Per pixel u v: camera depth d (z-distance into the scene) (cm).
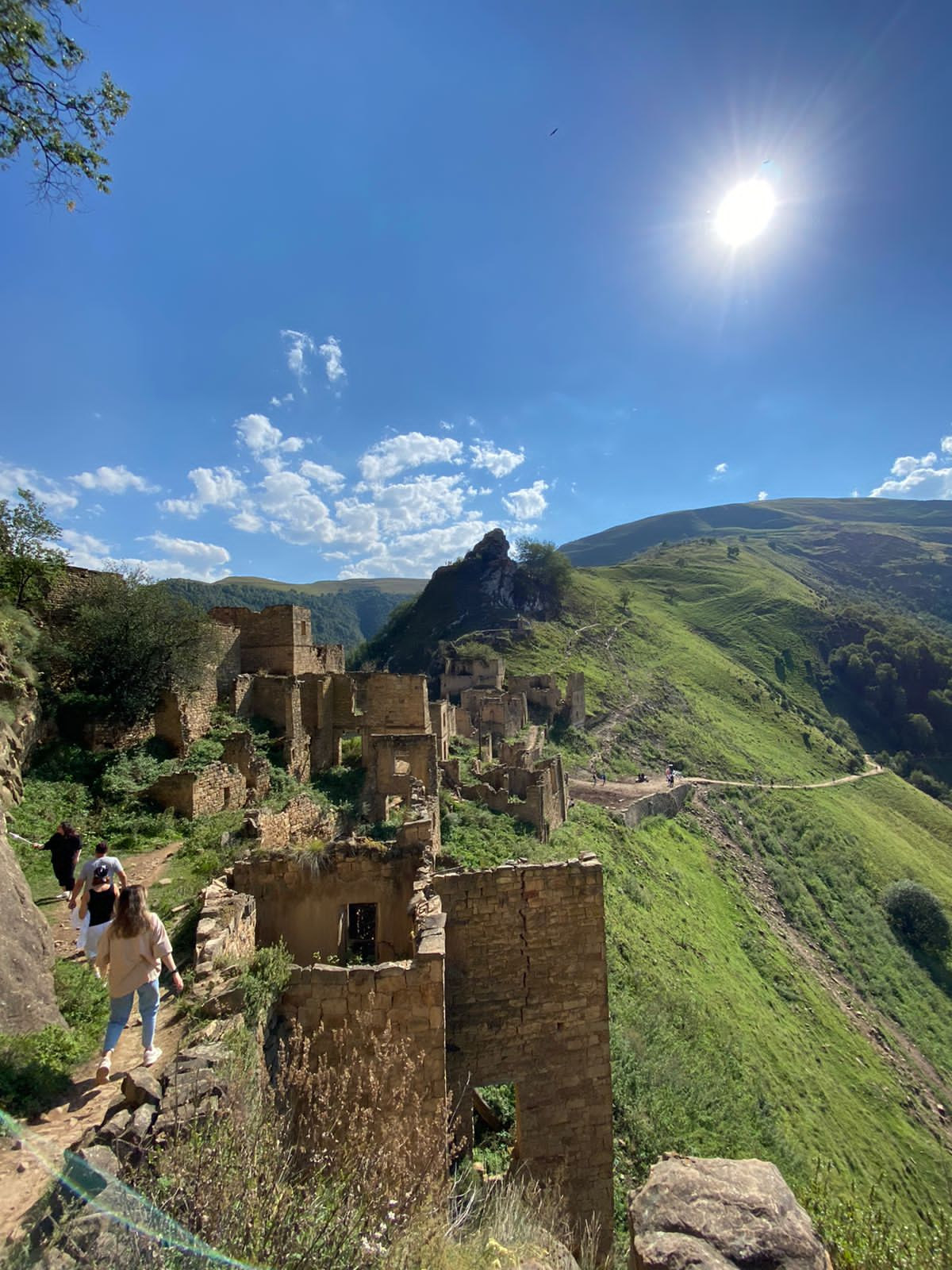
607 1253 926
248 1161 454
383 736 2681
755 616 13825
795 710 10575
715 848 5203
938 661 11988
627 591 14362
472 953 1034
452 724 4803
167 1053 679
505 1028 1031
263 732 2798
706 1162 459
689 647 11469
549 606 11944
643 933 2822
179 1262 382
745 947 3806
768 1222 402
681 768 7019
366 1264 434
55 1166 506
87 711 2103
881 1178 2245
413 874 1064
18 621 1978
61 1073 644
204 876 1325
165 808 1884
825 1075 2812
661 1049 1881
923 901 5184
